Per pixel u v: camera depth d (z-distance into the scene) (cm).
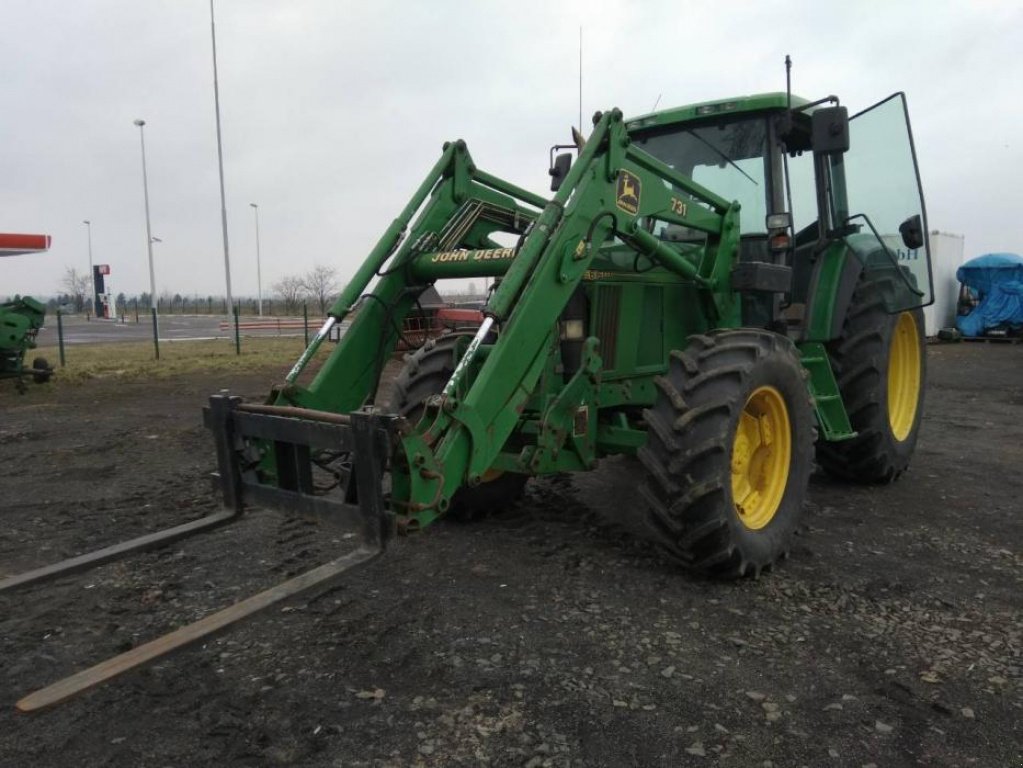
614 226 386
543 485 571
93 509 521
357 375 414
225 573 396
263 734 254
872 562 412
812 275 518
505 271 393
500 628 330
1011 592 370
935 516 498
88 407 1003
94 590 376
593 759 239
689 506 360
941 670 293
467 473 321
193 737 253
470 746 246
